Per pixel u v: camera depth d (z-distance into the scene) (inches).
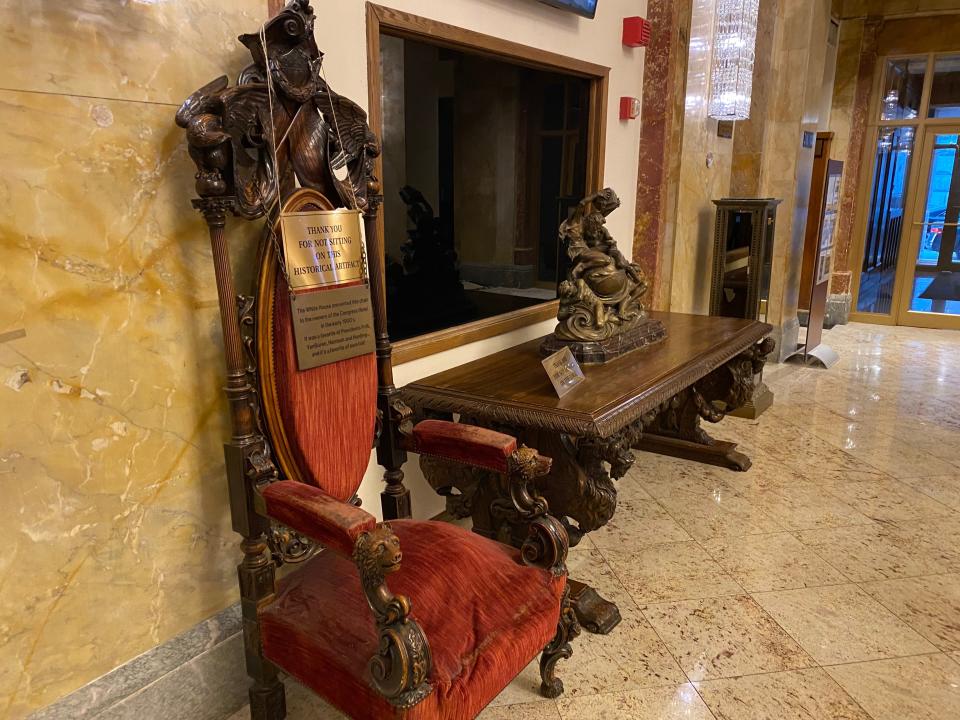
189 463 59.2
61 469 50.3
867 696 67.8
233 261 60.7
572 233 94.0
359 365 63.7
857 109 255.8
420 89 83.8
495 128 97.2
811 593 85.6
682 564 92.4
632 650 74.7
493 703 66.9
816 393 174.2
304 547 58.4
